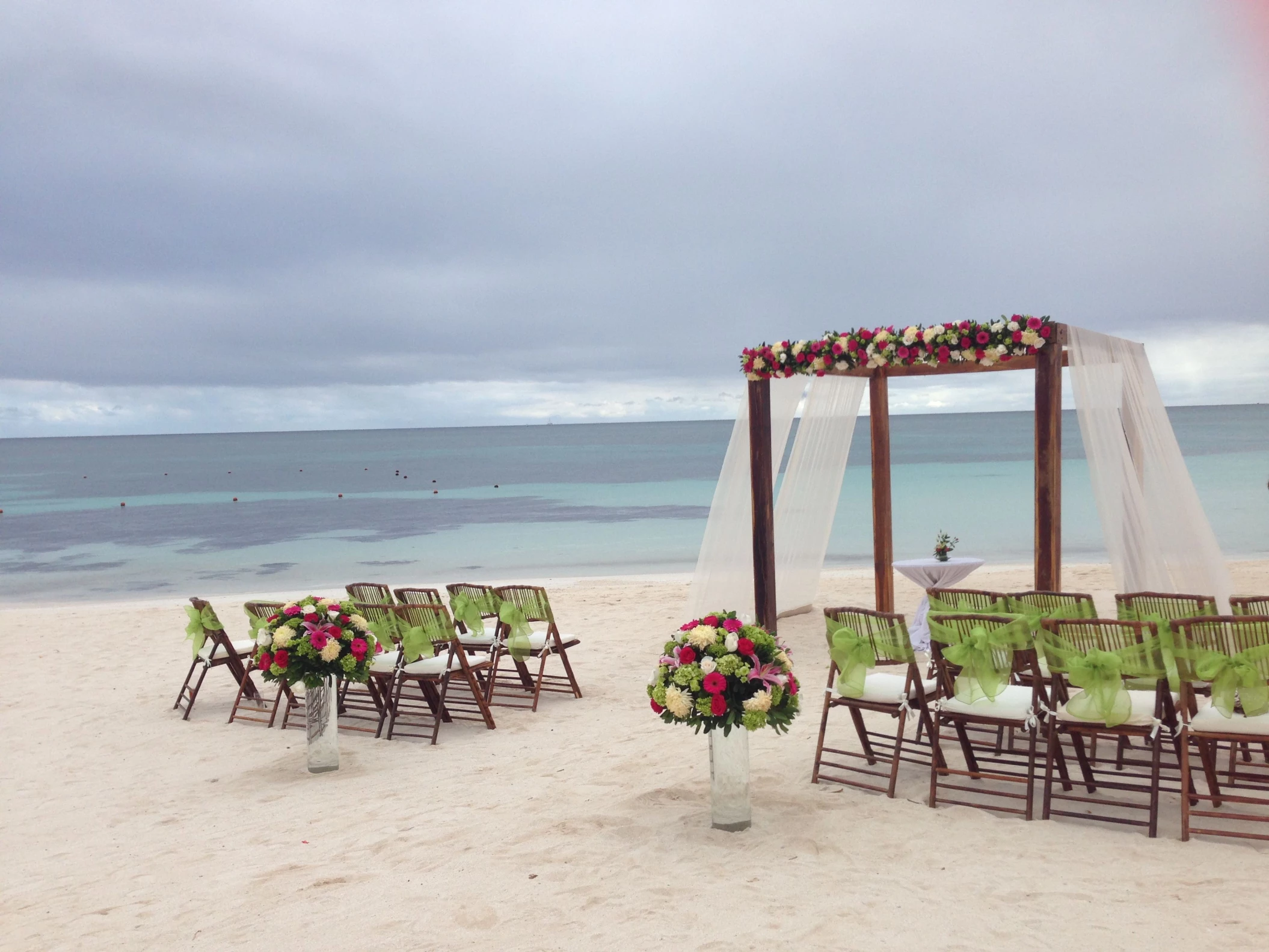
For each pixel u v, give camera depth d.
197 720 7.39
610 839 4.21
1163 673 4.07
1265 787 4.09
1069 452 48.81
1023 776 4.30
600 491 34.94
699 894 3.57
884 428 9.72
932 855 3.84
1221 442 53.25
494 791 5.16
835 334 8.46
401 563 18.08
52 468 73.62
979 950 3.03
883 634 4.66
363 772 5.78
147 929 3.61
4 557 21.02
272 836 4.66
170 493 41.34
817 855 3.90
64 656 10.27
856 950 3.07
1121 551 7.95
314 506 32.25
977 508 22.78
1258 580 11.87
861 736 5.13
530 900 3.61
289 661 5.65
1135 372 8.70
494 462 62.53
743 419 9.42
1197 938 3.03
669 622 10.67
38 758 6.49
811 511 10.64
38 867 4.48
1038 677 4.32
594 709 7.03
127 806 5.39
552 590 13.60
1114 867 3.63
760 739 5.80
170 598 15.07
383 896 3.75
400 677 6.62
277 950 3.34
